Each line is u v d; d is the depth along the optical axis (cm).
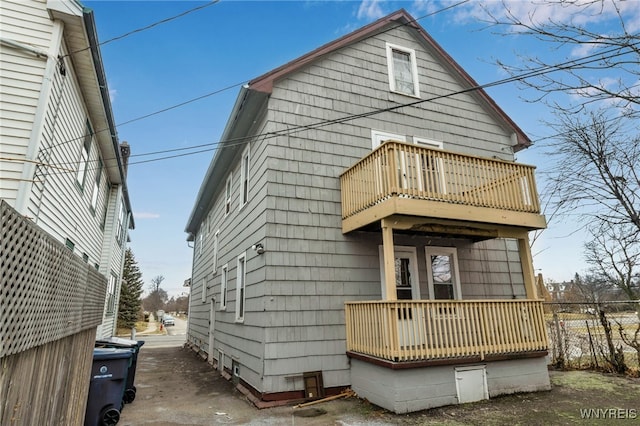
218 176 1201
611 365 810
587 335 906
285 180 728
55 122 580
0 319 174
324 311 691
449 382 590
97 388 502
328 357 671
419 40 987
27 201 502
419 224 650
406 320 584
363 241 758
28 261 207
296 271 691
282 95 771
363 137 830
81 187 798
